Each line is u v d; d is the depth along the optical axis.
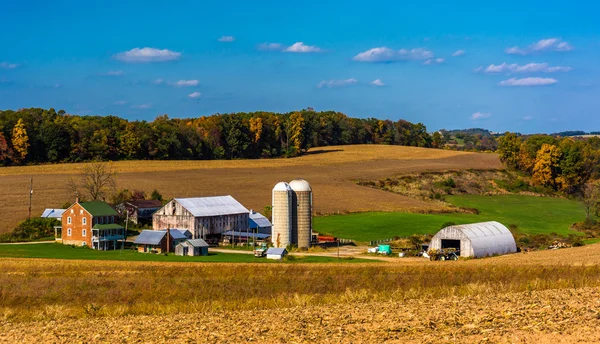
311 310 40.69
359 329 33.44
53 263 80.00
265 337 32.66
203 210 123.88
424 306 40.25
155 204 140.50
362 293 47.84
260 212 145.00
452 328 32.72
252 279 62.56
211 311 44.25
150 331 35.66
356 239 120.81
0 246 107.25
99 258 93.50
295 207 115.31
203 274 67.75
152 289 57.53
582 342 28.98
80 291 57.06
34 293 56.28
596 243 111.38
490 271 64.94
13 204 137.88
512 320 33.84
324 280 61.19
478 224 102.38
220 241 122.00
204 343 31.98
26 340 34.66
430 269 69.19
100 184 147.12
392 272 67.69
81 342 33.72
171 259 94.56
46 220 124.69
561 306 37.38
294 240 115.06
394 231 127.50
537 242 114.44
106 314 45.16
